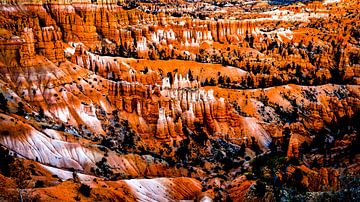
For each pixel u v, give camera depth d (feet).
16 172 244.01
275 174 288.71
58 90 382.83
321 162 339.57
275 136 447.83
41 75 383.86
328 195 236.43
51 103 371.15
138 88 422.82
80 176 287.89
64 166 310.45
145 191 303.89
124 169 338.13
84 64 441.27
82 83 409.08
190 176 360.07
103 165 327.06
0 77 364.99
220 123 447.42
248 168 361.92
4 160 246.88
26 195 210.79
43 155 306.76
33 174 264.93
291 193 252.01
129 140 384.47
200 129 431.43
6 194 207.82
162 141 404.16
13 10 432.25
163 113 411.95
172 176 353.72
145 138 404.98
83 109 386.11
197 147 408.87
